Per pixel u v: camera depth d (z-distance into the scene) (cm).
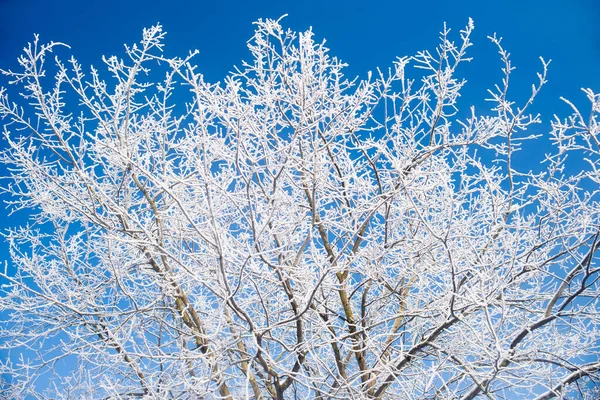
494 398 468
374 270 515
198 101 367
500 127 506
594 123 461
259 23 481
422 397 484
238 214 542
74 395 544
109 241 494
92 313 498
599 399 496
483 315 525
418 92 557
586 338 521
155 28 467
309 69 453
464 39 518
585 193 519
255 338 396
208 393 431
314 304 509
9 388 547
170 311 584
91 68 507
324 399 513
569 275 466
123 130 497
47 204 548
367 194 509
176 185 517
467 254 491
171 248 567
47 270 585
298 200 543
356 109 495
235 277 516
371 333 598
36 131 492
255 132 430
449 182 452
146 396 452
